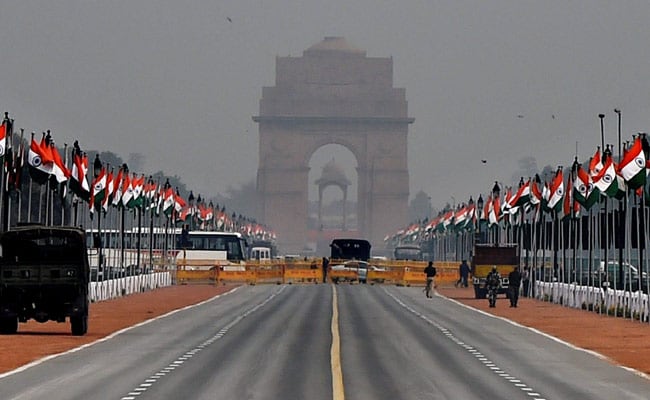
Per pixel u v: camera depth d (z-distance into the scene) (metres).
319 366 102.69
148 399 78.25
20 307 135.00
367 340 135.12
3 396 79.81
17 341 128.88
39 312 135.38
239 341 131.75
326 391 83.31
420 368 102.00
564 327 163.62
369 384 88.62
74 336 137.50
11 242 136.38
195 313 191.50
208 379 91.19
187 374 95.06
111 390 83.50
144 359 108.81
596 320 181.62
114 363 104.62
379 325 163.88
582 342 135.75
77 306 135.75
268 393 81.94
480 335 146.38
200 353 115.62
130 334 142.50
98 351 117.50
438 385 88.50
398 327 160.12
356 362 107.06
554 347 128.12
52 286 135.38
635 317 181.12
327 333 146.12
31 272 135.00
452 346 128.00
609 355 118.62
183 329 152.25
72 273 135.75
